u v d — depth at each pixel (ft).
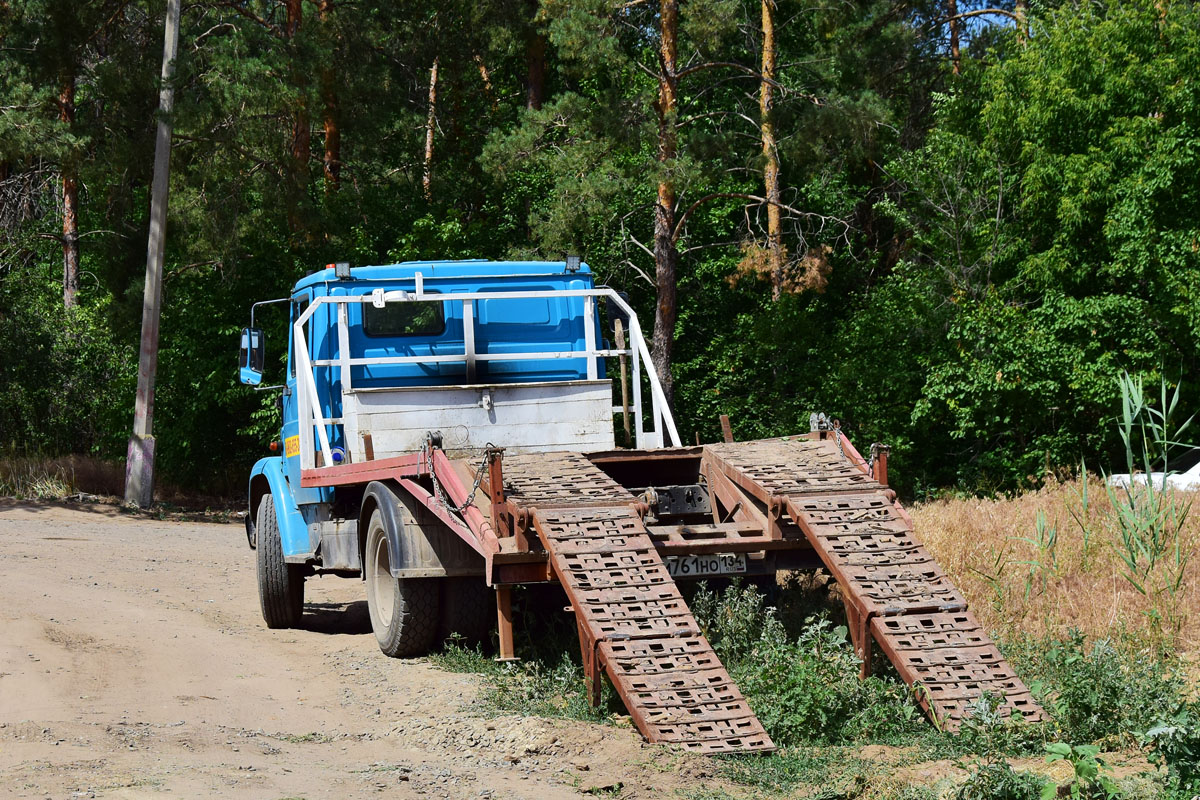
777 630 24.67
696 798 17.63
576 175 79.30
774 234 89.15
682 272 93.15
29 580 40.45
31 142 92.84
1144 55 66.80
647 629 21.12
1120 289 65.51
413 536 27.45
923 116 102.27
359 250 94.07
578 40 75.31
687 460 29.48
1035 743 19.53
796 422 80.23
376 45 108.68
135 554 52.95
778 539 24.29
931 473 78.59
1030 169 66.90
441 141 119.14
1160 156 61.46
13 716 22.47
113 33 103.60
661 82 80.79
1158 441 22.97
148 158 96.63
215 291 92.58
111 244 100.12
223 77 88.94
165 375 93.91
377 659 28.66
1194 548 32.65
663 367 82.07
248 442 99.35
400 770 19.33
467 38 113.80
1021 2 105.29
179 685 25.88
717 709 20.08
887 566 22.68
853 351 78.33
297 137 98.63
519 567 23.35
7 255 108.88
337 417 32.50
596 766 19.17
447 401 29.35
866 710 21.12
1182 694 21.99
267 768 19.35
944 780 17.74
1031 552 34.55
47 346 96.84
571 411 30.04
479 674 26.25
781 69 97.04
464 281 33.35
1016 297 71.00
